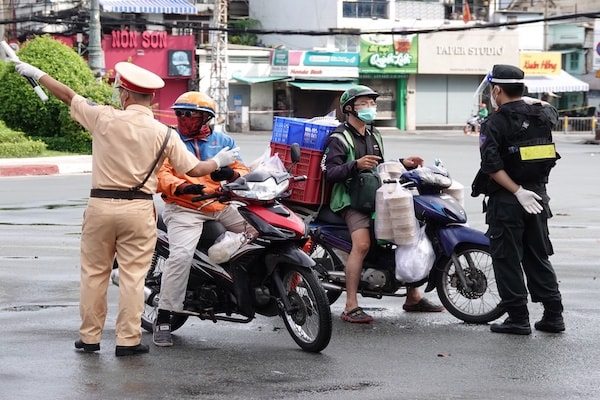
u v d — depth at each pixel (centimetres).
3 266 1087
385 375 647
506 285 776
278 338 761
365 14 5591
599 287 984
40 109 3025
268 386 617
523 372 656
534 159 769
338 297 891
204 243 736
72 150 2984
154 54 5112
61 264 1104
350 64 5522
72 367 661
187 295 738
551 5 6319
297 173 835
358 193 805
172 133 691
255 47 5462
